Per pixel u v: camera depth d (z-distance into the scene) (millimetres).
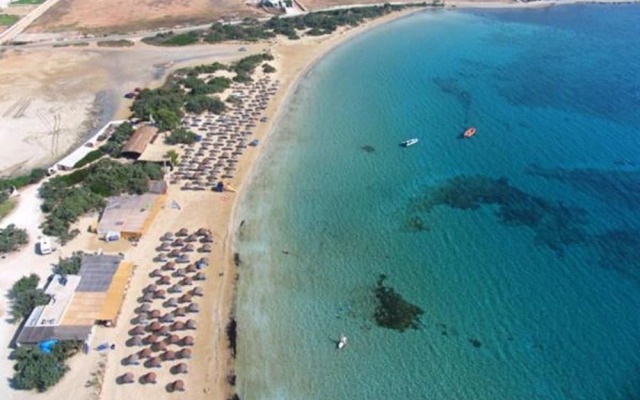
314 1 194000
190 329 61875
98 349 58438
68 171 88812
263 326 63469
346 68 137250
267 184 88812
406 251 75812
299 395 55906
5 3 180750
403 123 110562
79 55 139625
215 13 177375
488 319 65438
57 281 64562
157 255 71750
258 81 126062
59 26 161875
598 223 81438
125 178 84000
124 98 117125
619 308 67188
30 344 57719
